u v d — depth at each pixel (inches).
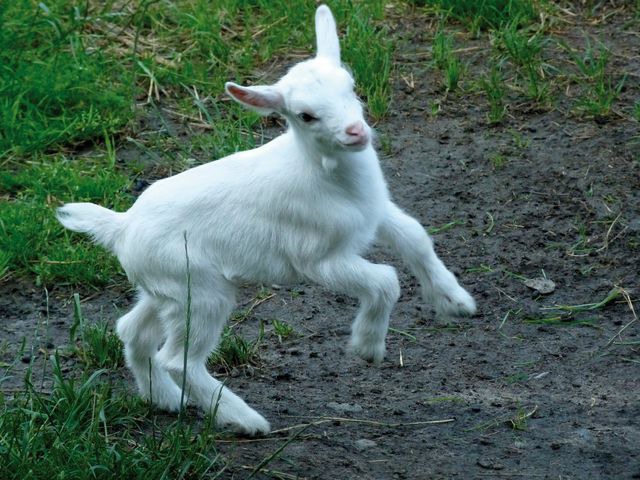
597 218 775.7
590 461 518.6
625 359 627.2
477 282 718.5
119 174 834.8
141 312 553.0
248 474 500.1
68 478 475.2
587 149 848.3
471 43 991.0
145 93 936.3
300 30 1004.6
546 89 914.1
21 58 943.0
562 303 693.9
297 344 658.2
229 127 880.9
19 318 689.6
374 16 1025.5
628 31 1000.9
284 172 524.1
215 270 530.0
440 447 533.6
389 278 525.0
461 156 850.8
